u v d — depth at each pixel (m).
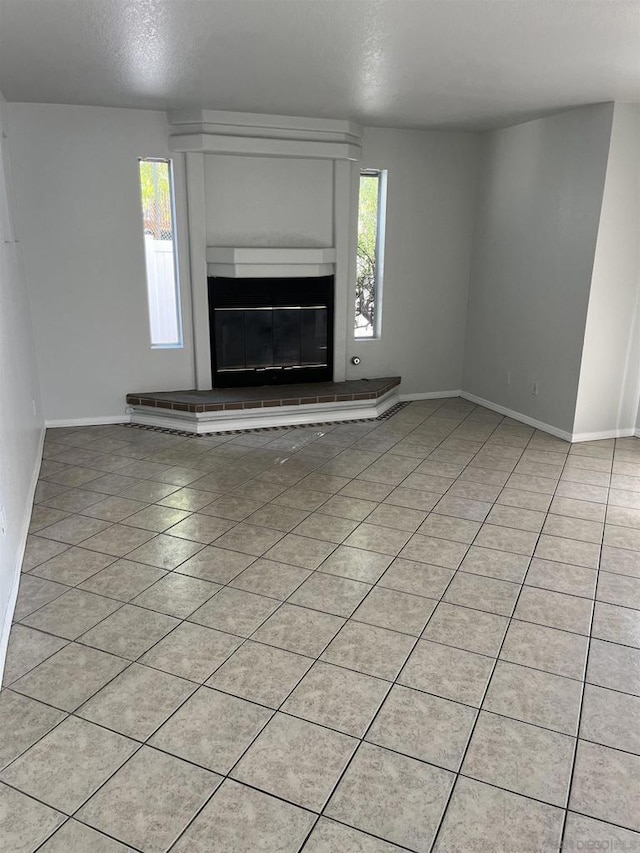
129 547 3.38
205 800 1.87
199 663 2.46
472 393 6.48
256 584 3.03
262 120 5.08
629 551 3.38
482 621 2.75
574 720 2.19
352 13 2.70
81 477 4.37
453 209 6.11
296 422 5.59
